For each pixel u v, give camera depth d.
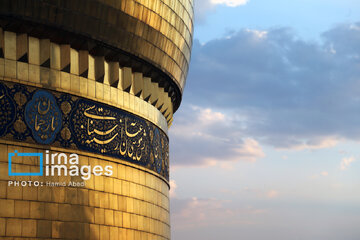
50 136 36.75
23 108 35.66
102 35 40.16
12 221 34.22
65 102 38.00
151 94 47.34
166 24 46.22
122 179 41.75
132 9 41.97
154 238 45.59
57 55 38.12
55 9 37.03
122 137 42.34
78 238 37.25
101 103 40.75
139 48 43.53
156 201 46.72
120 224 40.88
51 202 36.12
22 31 36.31
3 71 35.19
